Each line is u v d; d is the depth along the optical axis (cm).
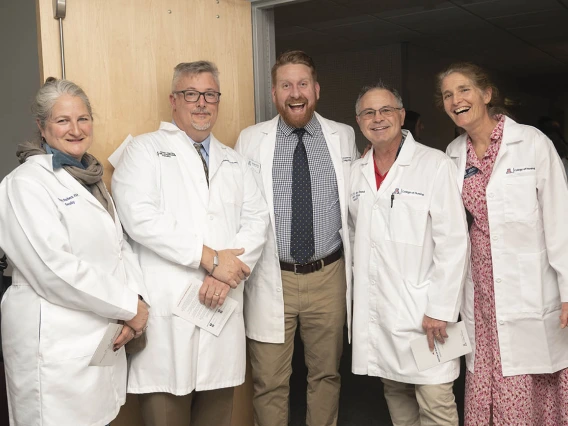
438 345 215
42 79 208
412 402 241
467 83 213
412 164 224
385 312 223
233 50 274
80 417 172
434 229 215
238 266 209
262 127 260
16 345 171
